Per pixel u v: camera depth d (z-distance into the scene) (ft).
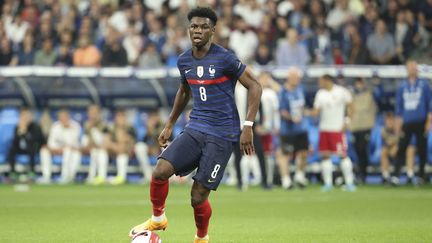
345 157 232.73
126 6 332.19
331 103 230.68
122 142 267.18
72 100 279.28
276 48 298.97
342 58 294.25
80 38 300.81
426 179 264.72
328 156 232.73
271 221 138.72
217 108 95.04
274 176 255.29
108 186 248.73
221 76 94.73
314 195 207.00
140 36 312.29
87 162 282.15
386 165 255.91
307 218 144.46
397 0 310.04
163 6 319.47
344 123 232.12
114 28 294.87
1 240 109.50
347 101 231.91
